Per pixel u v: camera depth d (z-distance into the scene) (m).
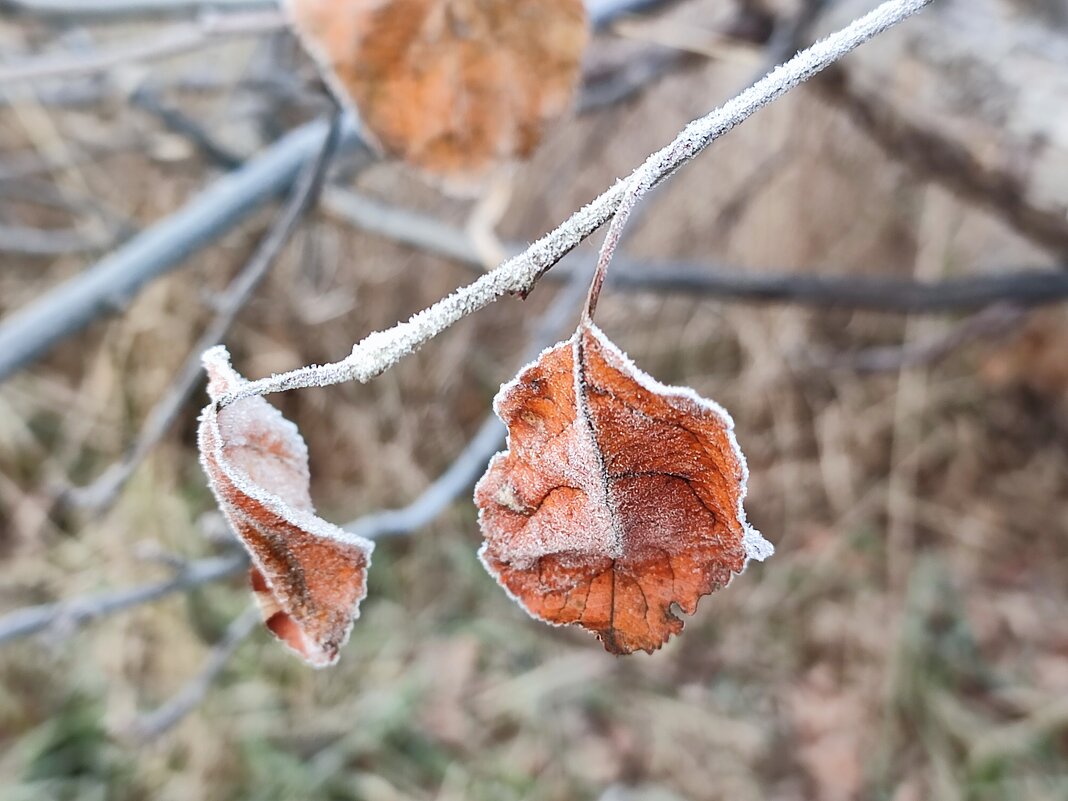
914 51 0.37
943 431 0.66
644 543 0.12
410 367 0.66
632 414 0.11
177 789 0.54
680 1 0.35
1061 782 0.54
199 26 0.27
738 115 0.10
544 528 0.12
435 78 0.24
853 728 0.58
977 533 0.64
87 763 0.54
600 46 0.43
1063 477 0.65
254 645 0.58
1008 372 0.63
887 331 0.68
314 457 0.65
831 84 0.40
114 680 0.56
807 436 0.67
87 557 0.59
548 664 0.61
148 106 0.40
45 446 0.63
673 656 0.62
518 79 0.24
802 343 0.66
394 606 0.63
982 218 0.58
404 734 0.57
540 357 0.11
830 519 0.66
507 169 0.25
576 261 0.40
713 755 0.57
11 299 0.64
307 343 0.65
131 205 0.60
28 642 0.56
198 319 0.61
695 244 0.65
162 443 0.60
